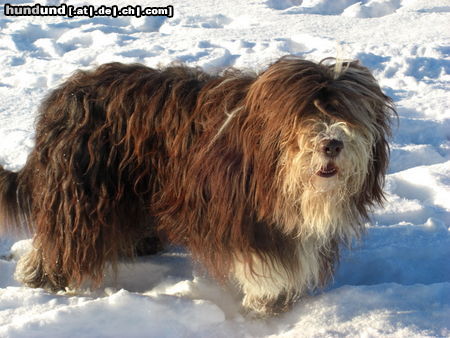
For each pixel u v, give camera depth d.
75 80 2.27
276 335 2.12
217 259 2.13
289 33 5.22
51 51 4.67
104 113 2.20
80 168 2.18
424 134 3.43
